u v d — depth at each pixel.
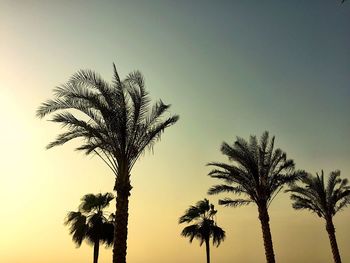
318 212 33.12
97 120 17.55
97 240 28.19
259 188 25.81
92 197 29.47
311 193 33.25
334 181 33.44
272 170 26.34
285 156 26.67
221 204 26.86
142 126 18.20
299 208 33.38
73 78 17.05
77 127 17.30
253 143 26.81
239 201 26.84
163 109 18.84
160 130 18.28
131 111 18.00
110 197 30.16
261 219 25.52
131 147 17.55
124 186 16.84
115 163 17.67
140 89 18.45
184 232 37.50
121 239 16.05
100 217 28.94
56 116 16.70
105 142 17.30
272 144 27.02
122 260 15.70
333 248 31.95
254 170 25.72
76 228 28.33
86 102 17.08
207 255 36.16
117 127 17.34
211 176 26.83
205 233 36.88
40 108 16.73
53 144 17.22
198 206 38.44
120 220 16.34
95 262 27.69
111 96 17.44
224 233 37.62
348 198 32.97
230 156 26.05
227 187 26.64
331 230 32.41
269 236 24.98
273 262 24.23
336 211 33.16
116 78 17.83
